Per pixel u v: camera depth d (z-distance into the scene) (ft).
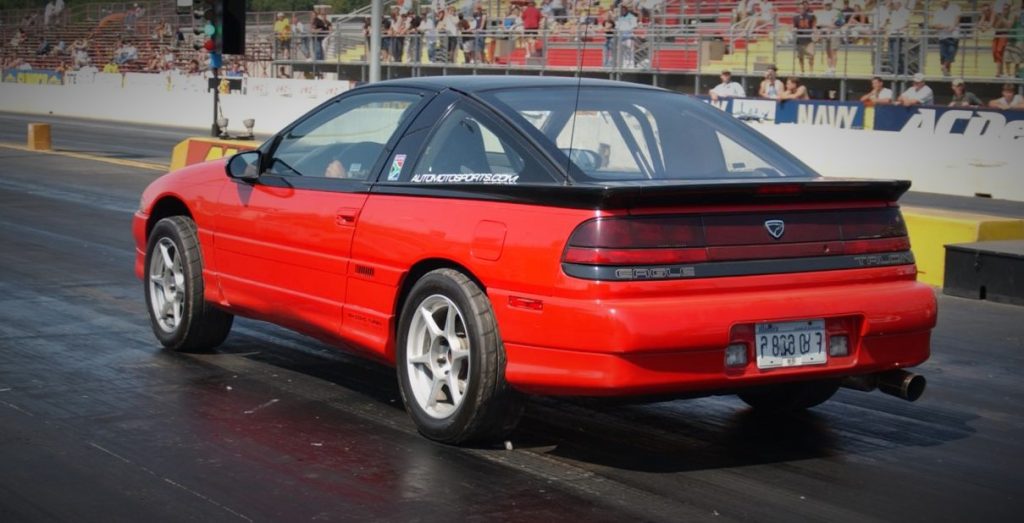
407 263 17.12
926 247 34.91
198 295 21.88
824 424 18.76
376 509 14.10
